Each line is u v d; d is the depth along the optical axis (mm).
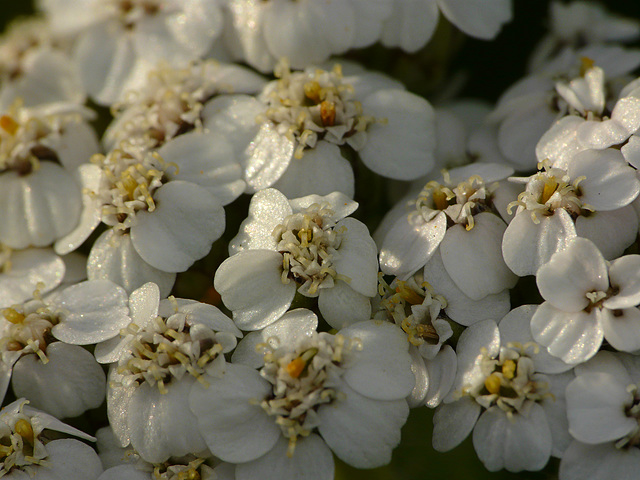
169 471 61
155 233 63
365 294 61
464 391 60
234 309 62
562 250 61
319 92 65
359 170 65
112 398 61
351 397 60
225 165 64
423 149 65
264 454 60
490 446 60
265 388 61
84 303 63
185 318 61
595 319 60
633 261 60
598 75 65
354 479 65
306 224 62
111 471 61
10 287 64
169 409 60
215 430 60
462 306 62
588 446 59
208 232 63
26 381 62
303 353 60
